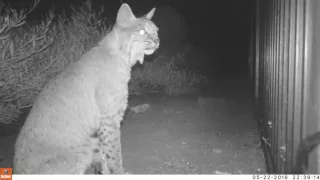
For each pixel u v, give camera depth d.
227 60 5.03
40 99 1.04
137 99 2.51
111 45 1.12
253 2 2.95
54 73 1.92
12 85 1.74
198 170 1.23
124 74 1.10
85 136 1.04
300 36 0.72
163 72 2.94
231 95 2.81
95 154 1.06
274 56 1.13
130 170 1.22
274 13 1.15
